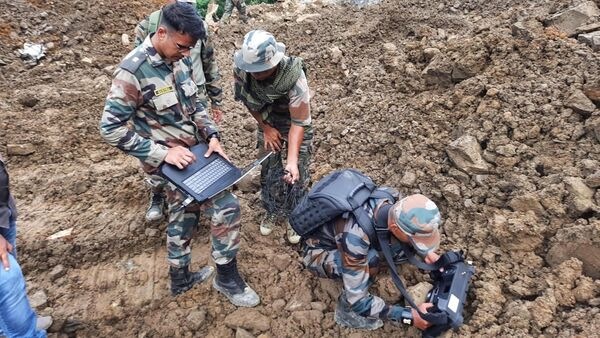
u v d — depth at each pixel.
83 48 6.62
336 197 2.60
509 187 3.23
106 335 3.10
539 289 2.77
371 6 6.95
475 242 3.12
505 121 3.49
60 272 3.42
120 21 7.38
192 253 3.55
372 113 4.26
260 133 3.34
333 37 6.04
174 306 3.20
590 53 3.70
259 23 7.38
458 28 5.62
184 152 2.66
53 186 4.15
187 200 2.54
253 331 3.04
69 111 5.16
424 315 2.63
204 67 3.65
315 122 4.56
